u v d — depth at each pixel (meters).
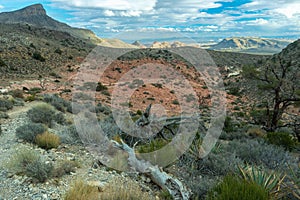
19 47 66.31
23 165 5.69
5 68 49.00
